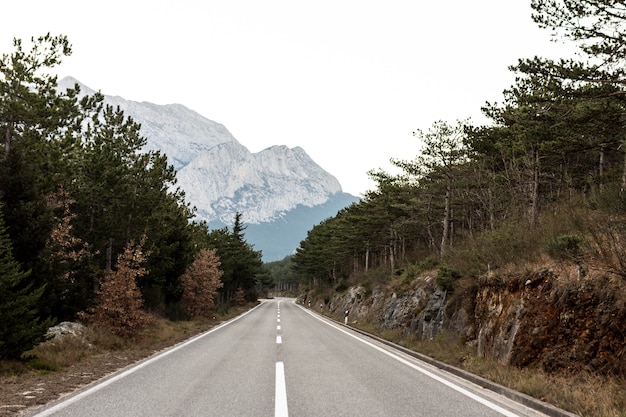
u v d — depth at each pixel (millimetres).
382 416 6016
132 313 16328
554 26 12719
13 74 18281
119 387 7969
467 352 11672
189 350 14055
